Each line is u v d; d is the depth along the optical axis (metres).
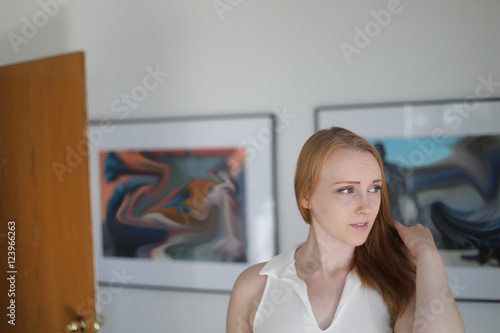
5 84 1.80
